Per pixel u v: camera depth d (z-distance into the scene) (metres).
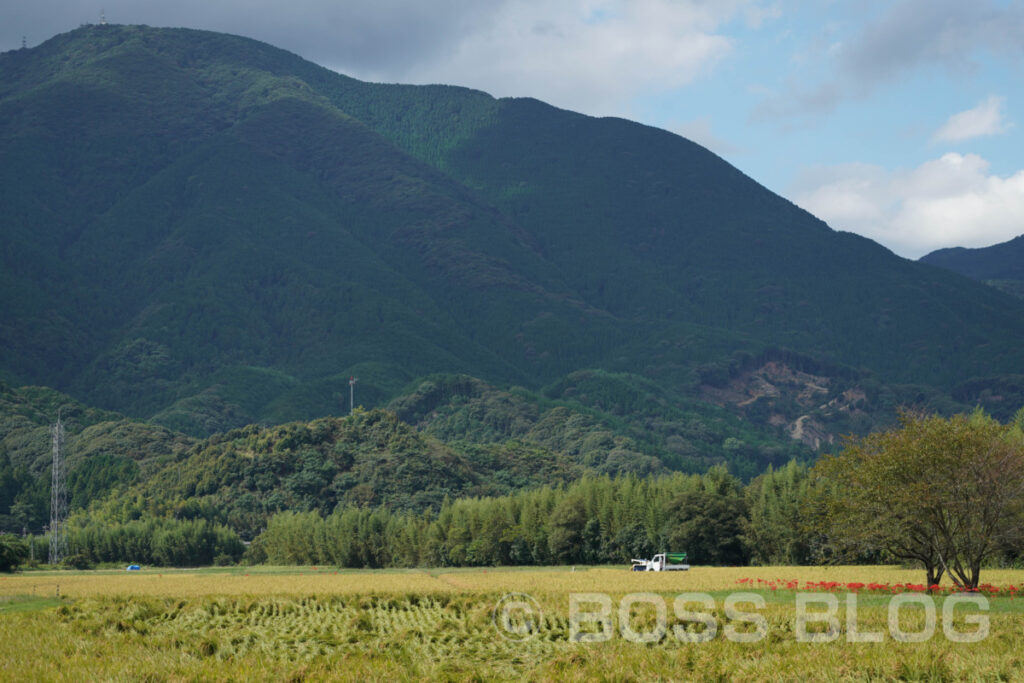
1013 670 40.38
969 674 40.28
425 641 54.84
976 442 65.06
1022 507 65.06
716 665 44.38
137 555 195.25
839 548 71.25
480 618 62.66
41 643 54.72
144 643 56.00
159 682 45.06
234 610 73.50
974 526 66.00
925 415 69.19
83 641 55.53
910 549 68.81
